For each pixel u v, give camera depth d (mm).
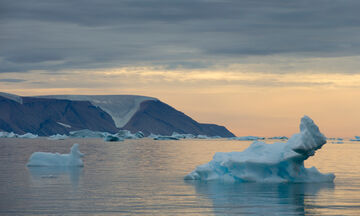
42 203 22781
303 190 26562
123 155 66562
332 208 21391
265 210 20969
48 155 44812
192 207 21719
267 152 30719
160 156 64312
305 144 27969
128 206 22031
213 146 112125
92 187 28562
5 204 22484
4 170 39625
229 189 27047
